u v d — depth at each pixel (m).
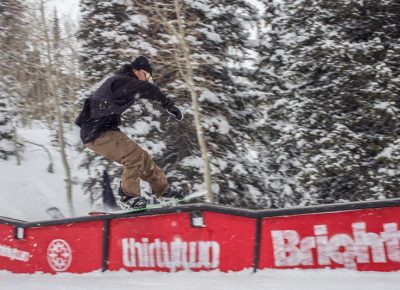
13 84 20.59
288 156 13.84
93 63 12.26
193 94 9.97
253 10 12.38
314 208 4.61
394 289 3.94
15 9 15.15
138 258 5.36
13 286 5.14
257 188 12.84
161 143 11.62
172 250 5.21
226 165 11.69
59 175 18.23
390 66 12.34
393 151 11.76
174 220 5.22
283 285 4.31
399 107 12.19
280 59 14.99
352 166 11.88
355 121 12.70
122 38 11.30
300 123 13.30
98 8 12.09
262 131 13.50
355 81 12.52
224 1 11.70
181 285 4.59
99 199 13.52
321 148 12.52
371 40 13.18
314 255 4.64
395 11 13.13
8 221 6.04
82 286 4.91
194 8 11.14
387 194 11.51
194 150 11.82
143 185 11.67
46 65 14.71
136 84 4.77
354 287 4.07
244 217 4.91
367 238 4.47
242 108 12.34
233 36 11.76
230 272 4.92
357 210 4.50
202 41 11.31
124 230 5.44
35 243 5.88
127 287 4.70
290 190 13.91
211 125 11.38
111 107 4.83
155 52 10.77
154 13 11.25
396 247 4.38
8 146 18.14
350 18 13.29
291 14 15.05
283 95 14.10
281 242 4.76
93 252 5.56
